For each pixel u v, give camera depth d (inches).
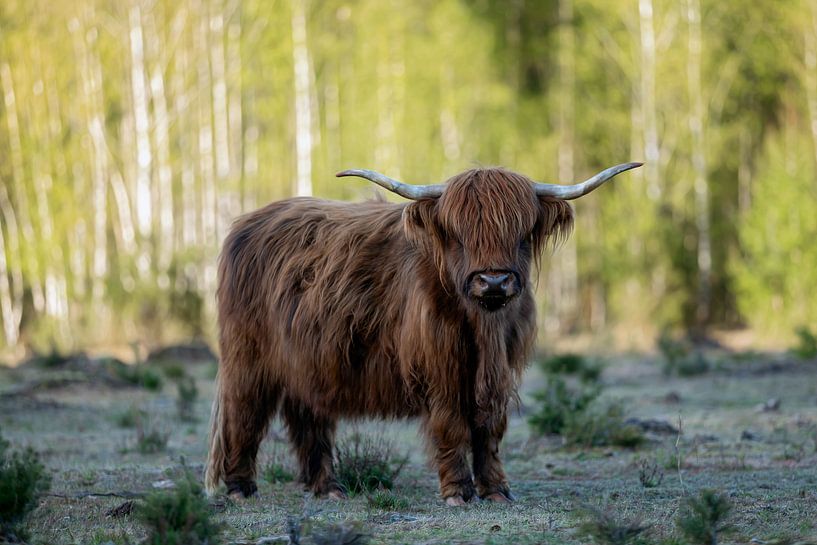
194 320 2987.2
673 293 3198.8
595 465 959.0
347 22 3553.2
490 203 668.7
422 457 1032.8
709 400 1494.8
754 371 1860.2
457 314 698.8
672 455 950.4
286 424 829.2
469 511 681.6
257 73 3334.2
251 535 614.9
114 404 1544.0
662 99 3326.8
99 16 3284.9
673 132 3321.9
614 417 1110.4
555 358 1932.8
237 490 797.9
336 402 763.4
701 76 3304.6
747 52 3405.5
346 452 850.1
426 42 3373.5
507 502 724.0
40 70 3277.6
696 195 3376.0
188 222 3452.3
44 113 3292.3
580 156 3715.6
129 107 3331.7
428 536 598.9
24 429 1277.1
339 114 3572.8
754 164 3678.6
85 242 3400.6
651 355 2503.7
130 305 2974.9
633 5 3304.6
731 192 3764.8
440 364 699.4
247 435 804.0
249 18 3353.8
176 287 3024.1
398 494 789.9
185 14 3321.9
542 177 3513.8
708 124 3334.2
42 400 1504.7
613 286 3299.7
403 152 3289.9
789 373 1807.3
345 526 595.2
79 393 1663.4
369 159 3309.5
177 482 647.1
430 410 713.0
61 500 775.1
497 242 663.1
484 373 695.7
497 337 696.4
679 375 1883.6
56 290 3304.6
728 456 971.9
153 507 557.0
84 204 3341.5
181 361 2412.6
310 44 3299.7
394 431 1205.1
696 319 3393.2
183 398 1427.2
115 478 893.8
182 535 545.3
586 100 3567.9
